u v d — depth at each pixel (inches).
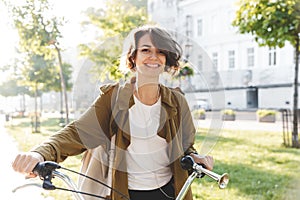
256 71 733.9
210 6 710.5
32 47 344.2
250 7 286.0
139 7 295.7
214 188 207.3
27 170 56.4
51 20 313.1
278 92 706.2
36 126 457.1
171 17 289.3
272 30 285.6
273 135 402.0
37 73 466.6
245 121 570.9
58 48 327.3
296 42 302.4
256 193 197.9
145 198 70.0
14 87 652.1
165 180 71.6
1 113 686.5
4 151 290.4
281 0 273.6
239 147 331.6
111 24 276.7
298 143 335.3
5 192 181.6
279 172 239.9
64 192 183.2
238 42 740.0
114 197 68.3
